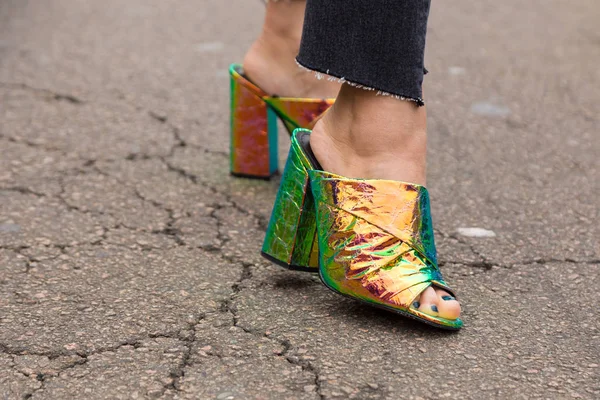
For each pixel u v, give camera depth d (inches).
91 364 57.8
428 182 95.7
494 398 54.6
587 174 99.0
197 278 71.2
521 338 62.2
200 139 108.0
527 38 165.0
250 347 60.1
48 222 82.1
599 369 58.3
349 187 62.5
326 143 65.3
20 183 91.8
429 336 61.9
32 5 183.3
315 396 54.3
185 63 142.9
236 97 91.3
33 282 69.9
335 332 62.2
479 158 103.8
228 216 84.9
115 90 127.2
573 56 152.4
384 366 57.8
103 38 157.2
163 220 83.6
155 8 183.8
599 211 88.3
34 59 141.6
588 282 72.1
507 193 92.8
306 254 68.8
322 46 60.6
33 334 61.6
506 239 80.8
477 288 70.4
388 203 62.3
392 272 61.8
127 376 56.4
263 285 70.1
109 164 98.4
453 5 195.2
